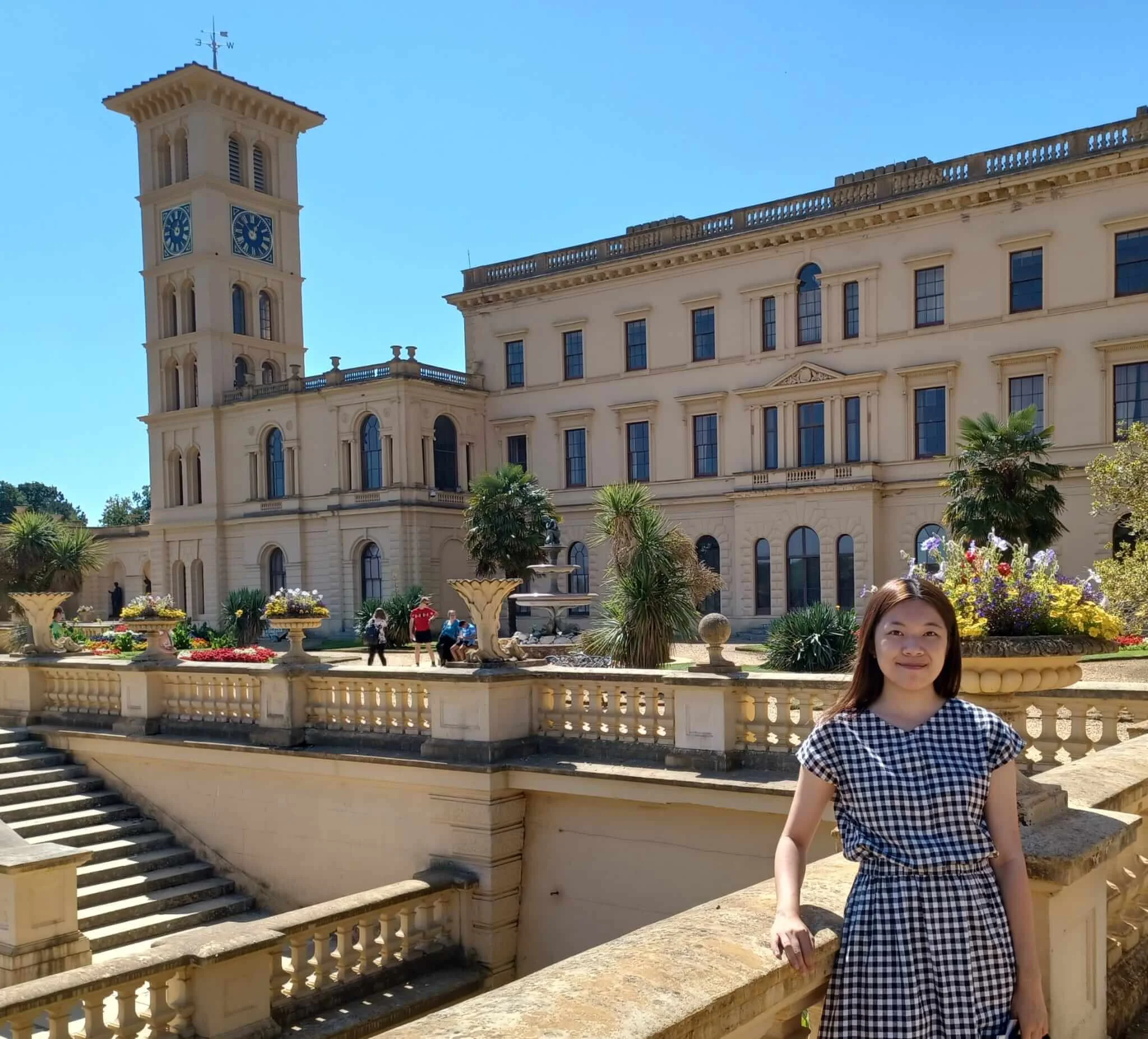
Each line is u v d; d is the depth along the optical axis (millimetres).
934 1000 3002
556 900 11797
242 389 56000
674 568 21438
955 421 38781
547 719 12430
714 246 44000
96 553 48500
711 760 10805
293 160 61875
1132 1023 4809
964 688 5285
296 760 13391
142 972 8500
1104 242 35750
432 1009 10656
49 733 16453
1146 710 8461
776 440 43250
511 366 51625
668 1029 2596
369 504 49781
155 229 59250
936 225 39250
